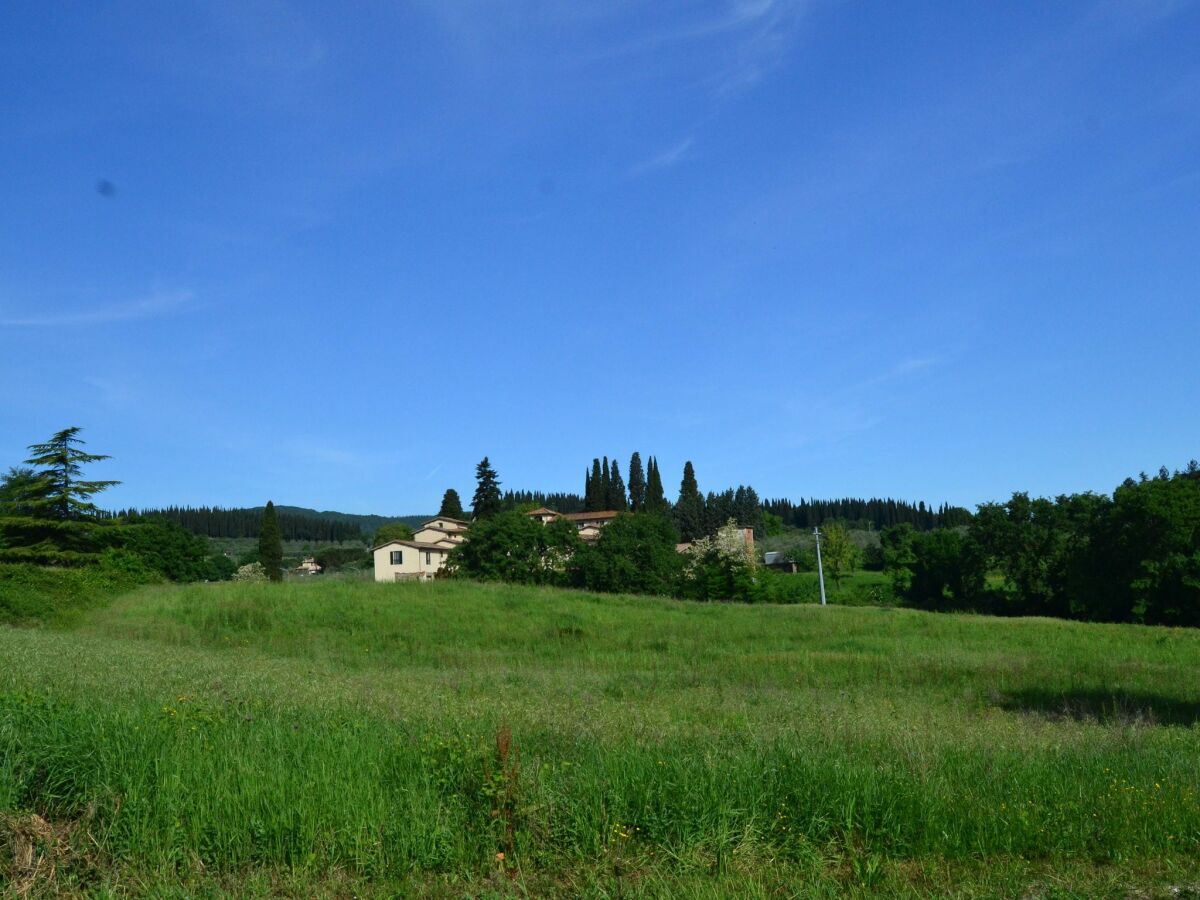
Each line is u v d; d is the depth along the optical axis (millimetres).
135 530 56562
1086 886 6168
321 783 6715
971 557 66875
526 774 7199
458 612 33469
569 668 23281
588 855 6395
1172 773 9023
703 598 66188
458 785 7129
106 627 29328
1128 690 19609
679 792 7020
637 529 66750
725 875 6152
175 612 31594
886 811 7121
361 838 6195
